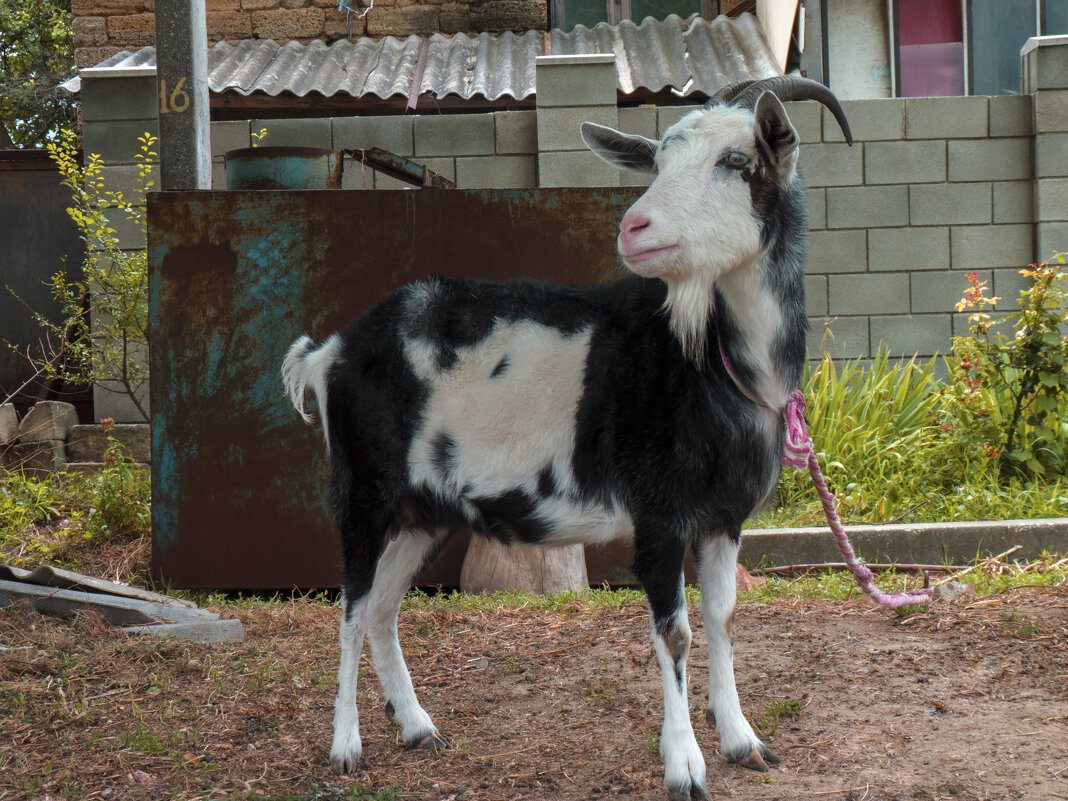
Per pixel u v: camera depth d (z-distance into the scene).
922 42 9.84
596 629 4.55
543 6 10.04
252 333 5.32
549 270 5.35
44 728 3.52
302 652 4.36
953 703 3.49
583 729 3.49
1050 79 7.72
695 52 9.02
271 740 3.47
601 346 3.09
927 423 7.21
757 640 4.29
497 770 3.20
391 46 9.52
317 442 5.33
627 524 3.09
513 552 5.37
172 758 3.31
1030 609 4.46
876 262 7.96
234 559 5.37
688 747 2.88
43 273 8.42
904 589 4.95
